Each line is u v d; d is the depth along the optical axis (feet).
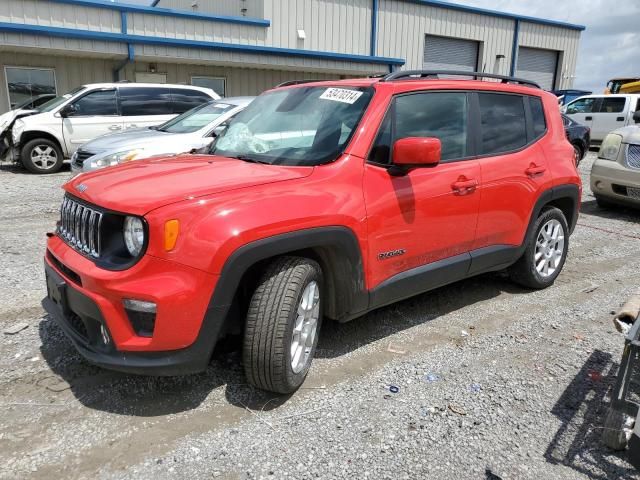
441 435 9.28
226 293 8.95
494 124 14.30
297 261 9.97
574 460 8.76
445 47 83.76
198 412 9.72
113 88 39.45
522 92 15.42
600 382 11.12
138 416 9.53
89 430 9.10
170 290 8.58
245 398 10.20
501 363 11.85
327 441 9.03
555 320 14.29
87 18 50.93
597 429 9.55
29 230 21.74
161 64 57.06
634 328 8.71
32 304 14.08
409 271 12.24
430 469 8.45
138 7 53.21
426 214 12.15
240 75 62.18
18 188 31.86
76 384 10.43
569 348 12.64
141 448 8.71
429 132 12.58
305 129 11.98
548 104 16.30
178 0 94.07
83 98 38.63
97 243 9.32
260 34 63.41
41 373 10.77
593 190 28.22
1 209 25.68
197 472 8.21
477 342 12.85
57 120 38.04
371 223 10.96
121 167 11.51
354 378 11.05
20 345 11.85
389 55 76.84
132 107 39.93
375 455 8.73
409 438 9.18
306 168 10.77
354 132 11.24
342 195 10.53
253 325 9.52
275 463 8.46
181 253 8.66
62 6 49.37
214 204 9.12
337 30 70.90
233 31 61.11
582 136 48.26
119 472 8.16
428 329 13.51
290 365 9.82
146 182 9.89
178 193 9.21
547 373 11.46
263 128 12.82
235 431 9.21
